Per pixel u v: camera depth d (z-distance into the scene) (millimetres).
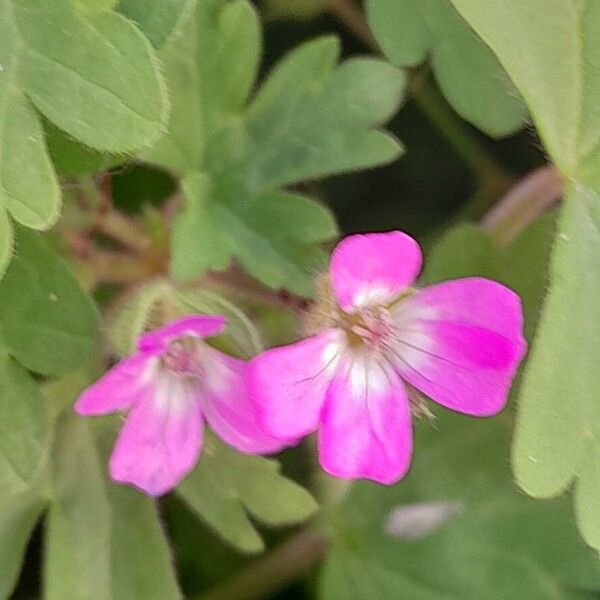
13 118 61
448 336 66
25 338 69
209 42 75
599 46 66
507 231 81
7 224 61
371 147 76
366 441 66
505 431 85
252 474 75
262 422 62
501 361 65
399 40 75
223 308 71
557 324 65
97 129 61
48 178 61
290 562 93
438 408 85
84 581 77
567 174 67
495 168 97
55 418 76
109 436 78
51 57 61
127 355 68
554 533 84
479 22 63
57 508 77
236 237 76
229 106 77
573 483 73
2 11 61
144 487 68
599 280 67
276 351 63
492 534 86
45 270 69
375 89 76
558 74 65
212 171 77
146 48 60
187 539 93
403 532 88
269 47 95
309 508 75
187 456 68
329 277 69
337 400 66
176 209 82
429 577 87
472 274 79
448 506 87
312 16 94
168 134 75
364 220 98
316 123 76
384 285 66
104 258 82
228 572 94
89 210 79
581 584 83
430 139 97
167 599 77
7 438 69
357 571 89
